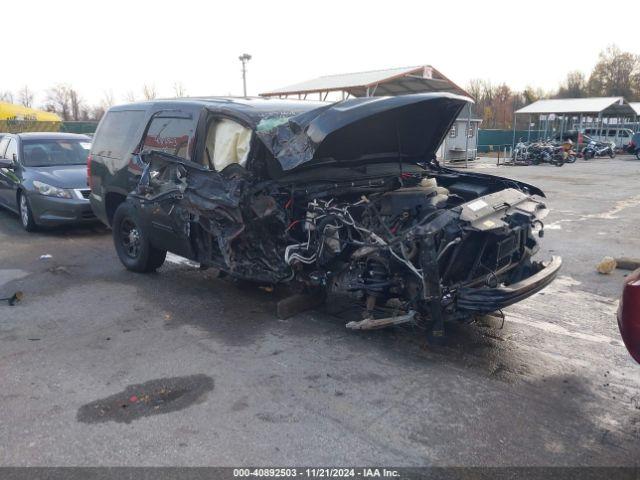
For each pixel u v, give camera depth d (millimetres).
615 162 29797
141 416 3654
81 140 10844
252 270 5141
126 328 5184
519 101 64625
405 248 4340
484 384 4066
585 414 3664
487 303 4211
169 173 5715
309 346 4738
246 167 5008
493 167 26000
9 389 4027
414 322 4629
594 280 6652
